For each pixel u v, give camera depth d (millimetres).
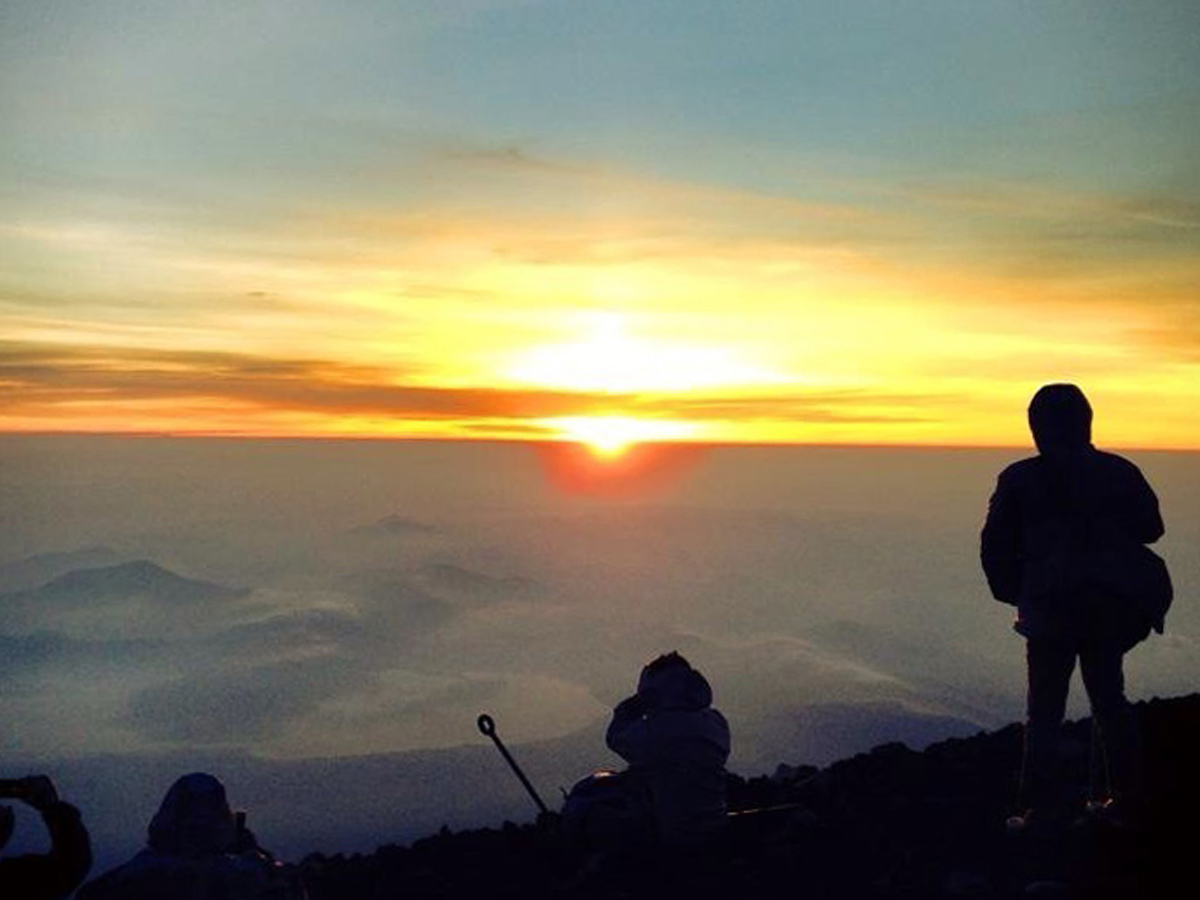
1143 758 8094
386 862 9414
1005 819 7805
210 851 6117
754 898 7125
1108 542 6922
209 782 6191
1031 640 7062
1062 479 7020
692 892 7363
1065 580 6891
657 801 8062
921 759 9461
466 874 8516
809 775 9750
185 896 5953
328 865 9852
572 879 7922
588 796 8250
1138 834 6902
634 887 7555
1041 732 7086
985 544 7238
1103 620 6875
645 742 8062
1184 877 6348
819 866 7453
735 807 8992
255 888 6094
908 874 7137
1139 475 7035
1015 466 7215
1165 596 6918
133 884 5922
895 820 8109
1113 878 6531
